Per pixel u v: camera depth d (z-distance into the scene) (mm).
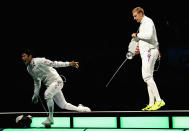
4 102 14078
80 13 14031
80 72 14383
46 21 14312
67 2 14016
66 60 14531
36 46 14539
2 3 14164
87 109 9992
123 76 13992
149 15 13406
